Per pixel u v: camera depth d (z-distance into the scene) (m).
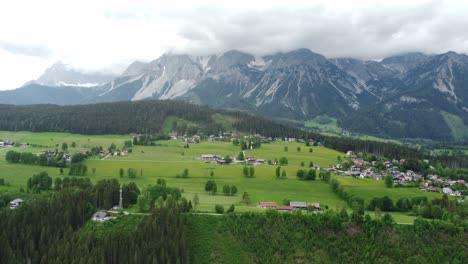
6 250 142.50
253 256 148.88
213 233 157.62
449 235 158.50
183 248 144.38
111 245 142.88
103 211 168.62
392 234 157.88
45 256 140.12
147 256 139.50
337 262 147.25
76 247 142.12
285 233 157.75
